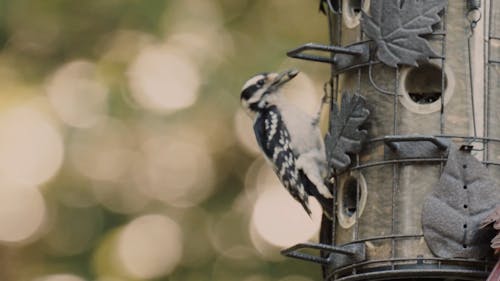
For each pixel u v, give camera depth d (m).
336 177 11.99
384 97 11.68
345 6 12.13
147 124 17.09
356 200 11.81
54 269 17.31
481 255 11.07
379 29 11.51
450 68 11.48
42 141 17.42
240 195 17.36
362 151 11.72
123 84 17.25
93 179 17.42
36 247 17.48
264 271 16.95
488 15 11.54
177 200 17.38
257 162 17.34
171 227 17.30
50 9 17.73
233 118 17.08
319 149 12.84
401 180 11.46
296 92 16.88
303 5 17.53
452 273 11.12
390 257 11.40
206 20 17.38
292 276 16.89
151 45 17.34
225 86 17.08
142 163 17.30
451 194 11.18
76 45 17.62
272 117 13.26
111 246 17.28
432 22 11.37
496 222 10.74
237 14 17.48
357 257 11.54
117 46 17.45
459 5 11.53
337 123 11.84
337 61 12.08
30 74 17.67
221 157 17.31
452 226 11.13
